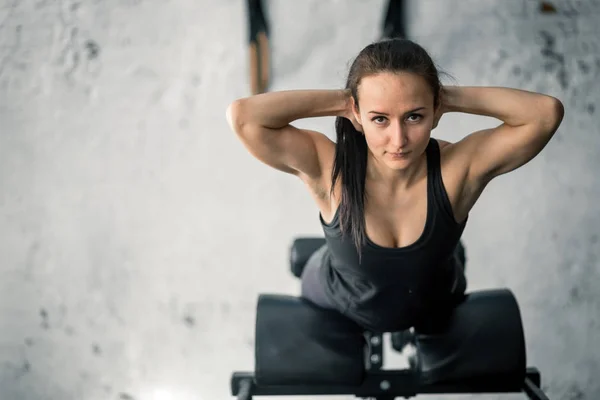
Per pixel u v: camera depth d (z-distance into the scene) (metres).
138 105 2.32
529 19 2.27
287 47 2.29
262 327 1.24
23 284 2.36
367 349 1.26
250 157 2.33
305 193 2.34
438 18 2.28
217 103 2.32
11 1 2.29
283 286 2.36
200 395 2.37
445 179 0.99
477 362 1.20
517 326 1.22
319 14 2.28
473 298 1.27
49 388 2.38
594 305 2.30
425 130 0.91
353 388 1.26
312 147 1.01
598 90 2.26
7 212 2.34
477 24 2.27
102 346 2.38
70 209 2.35
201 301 2.37
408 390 1.26
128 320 2.38
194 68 2.31
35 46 2.30
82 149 2.33
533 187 2.30
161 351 2.38
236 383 1.27
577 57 2.26
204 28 2.30
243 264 2.36
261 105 0.97
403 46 0.90
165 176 2.34
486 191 2.31
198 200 2.35
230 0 2.29
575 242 2.30
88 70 2.31
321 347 1.21
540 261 2.31
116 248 2.36
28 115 2.32
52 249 2.36
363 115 0.92
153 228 2.36
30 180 2.34
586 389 2.32
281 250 2.35
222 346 2.37
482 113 0.98
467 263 2.33
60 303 2.37
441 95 0.96
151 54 2.31
